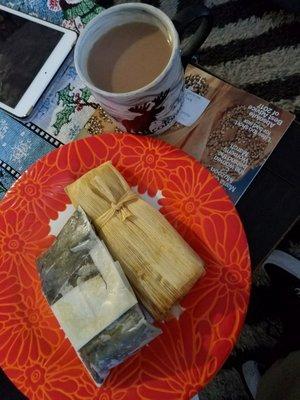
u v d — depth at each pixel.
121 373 0.31
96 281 0.31
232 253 0.31
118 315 0.30
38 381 0.32
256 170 0.35
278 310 0.54
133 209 0.33
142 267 0.32
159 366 0.31
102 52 0.31
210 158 0.35
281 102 0.60
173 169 0.34
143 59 0.30
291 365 0.43
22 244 0.35
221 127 0.36
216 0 0.64
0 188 0.38
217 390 0.54
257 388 0.48
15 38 0.40
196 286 0.32
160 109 0.32
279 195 0.34
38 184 0.35
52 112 0.39
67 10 0.41
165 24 0.29
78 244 0.32
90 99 0.38
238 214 0.34
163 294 0.31
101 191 0.33
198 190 0.33
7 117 0.40
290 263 0.52
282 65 0.61
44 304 0.34
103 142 0.35
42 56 0.39
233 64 0.62
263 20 0.62
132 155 0.35
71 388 0.31
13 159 0.39
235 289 0.31
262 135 0.35
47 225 0.35
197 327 0.31
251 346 0.54
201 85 0.37
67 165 0.35
